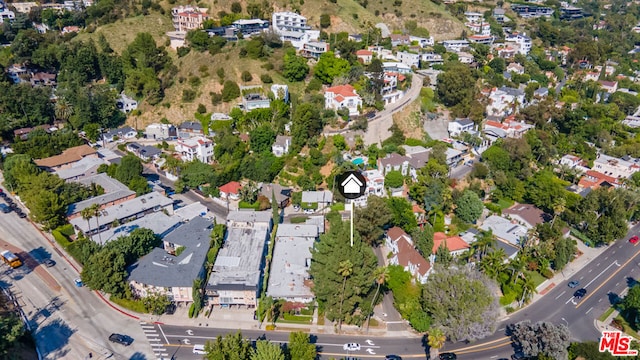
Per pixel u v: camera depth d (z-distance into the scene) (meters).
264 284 95.12
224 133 152.75
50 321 89.00
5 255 105.38
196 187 139.25
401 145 154.75
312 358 75.75
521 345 86.06
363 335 89.31
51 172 139.12
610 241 123.81
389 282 96.75
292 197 133.12
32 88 174.88
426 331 89.06
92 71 192.25
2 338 74.31
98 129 167.25
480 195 139.75
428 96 178.62
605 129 183.25
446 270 91.69
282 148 144.88
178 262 96.88
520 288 102.25
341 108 159.25
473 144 160.50
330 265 87.75
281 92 161.62
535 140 162.12
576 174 152.00
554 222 123.44
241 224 114.06
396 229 116.75
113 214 116.62
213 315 92.69
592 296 104.75
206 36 185.50
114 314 91.62
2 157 149.00
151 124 168.38
